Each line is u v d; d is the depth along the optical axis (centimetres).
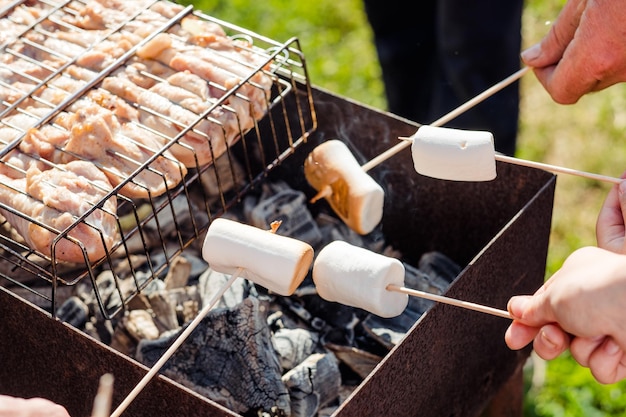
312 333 82
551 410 99
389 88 111
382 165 88
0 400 65
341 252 73
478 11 98
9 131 77
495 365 83
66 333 72
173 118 77
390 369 71
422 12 106
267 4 144
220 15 141
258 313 78
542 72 84
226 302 82
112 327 83
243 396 76
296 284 72
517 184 83
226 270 73
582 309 66
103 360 72
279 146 92
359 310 83
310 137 91
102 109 77
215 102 78
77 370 74
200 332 77
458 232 88
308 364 78
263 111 81
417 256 90
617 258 66
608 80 81
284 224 88
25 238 74
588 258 67
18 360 77
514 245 78
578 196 116
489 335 80
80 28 84
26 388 78
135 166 75
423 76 110
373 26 109
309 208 93
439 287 86
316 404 77
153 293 83
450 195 86
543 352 68
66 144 76
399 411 74
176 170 76
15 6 85
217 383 76
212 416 69
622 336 65
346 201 80
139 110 78
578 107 126
